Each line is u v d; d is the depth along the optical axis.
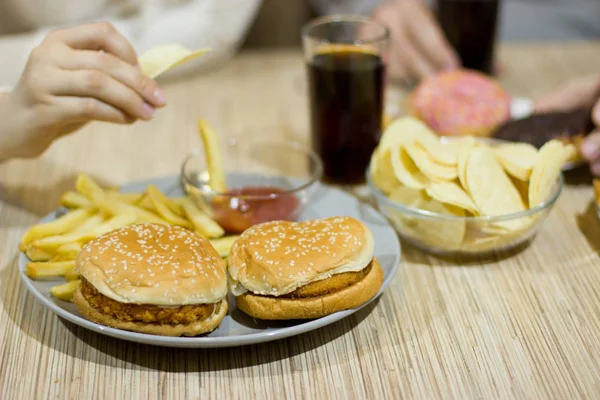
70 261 0.63
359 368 0.59
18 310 0.64
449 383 0.57
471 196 0.65
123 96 0.67
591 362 0.59
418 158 0.66
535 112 0.86
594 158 0.77
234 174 0.78
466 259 0.70
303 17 1.45
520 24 1.34
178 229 0.62
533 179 0.66
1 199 0.79
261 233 0.61
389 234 0.68
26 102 0.69
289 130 0.94
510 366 0.59
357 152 0.81
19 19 1.13
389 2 1.34
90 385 0.57
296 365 0.59
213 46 1.10
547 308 0.64
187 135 0.93
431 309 0.64
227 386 0.57
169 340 0.56
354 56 0.79
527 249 0.71
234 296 0.61
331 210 0.73
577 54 1.13
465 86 0.88
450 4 1.00
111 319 0.57
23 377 0.58
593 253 0.70
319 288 0.58
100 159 0.87
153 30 1.06
